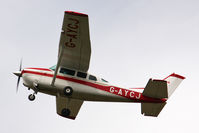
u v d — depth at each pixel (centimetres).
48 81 5812
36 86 5816
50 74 5862
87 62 5806
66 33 5412
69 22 5238
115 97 6006
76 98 5975
